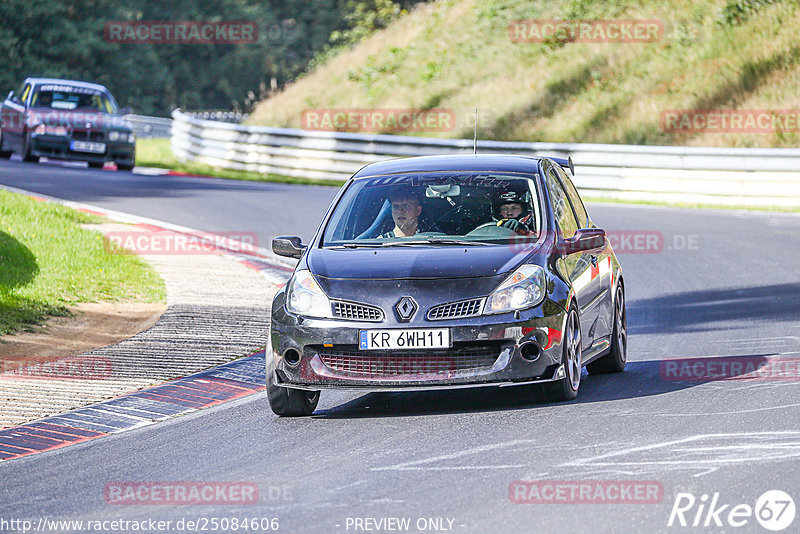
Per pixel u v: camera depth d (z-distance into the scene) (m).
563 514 19.02
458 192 30.94
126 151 98.19
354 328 27.09
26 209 64.69
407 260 28.27
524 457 22.83
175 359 35.72
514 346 26.95
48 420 28.50
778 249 62.62
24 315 41.34
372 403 29.80
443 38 137.75
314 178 106.25
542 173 31.83
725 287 50.81
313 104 133.25
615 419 25.95
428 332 26.80
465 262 27.97
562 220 31.03
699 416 25.95
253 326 41.31
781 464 21.55
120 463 24.27
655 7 127.25
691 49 118.94
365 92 132.00
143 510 20.58
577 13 131.25
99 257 54.25
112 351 36.88
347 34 188.88
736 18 120.25
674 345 37.31
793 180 87.06
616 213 80.56
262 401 30.44
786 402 27.16
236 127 112.75
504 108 119.75
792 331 38.94
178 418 28.61
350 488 21.25
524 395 29.45
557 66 123.31
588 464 22.08
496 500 19.95
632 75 118.25
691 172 90.44
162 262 55.25
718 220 76.38
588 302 30.30
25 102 99.31
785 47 114.06
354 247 29.66
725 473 21.08
